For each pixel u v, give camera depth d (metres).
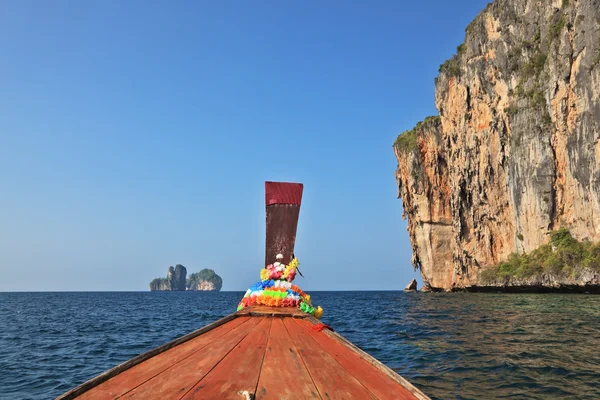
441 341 15.55
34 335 21.22
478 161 77.25
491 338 15.84
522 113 67.44
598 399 8.19
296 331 5.95
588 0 57.91
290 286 8.57
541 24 66.50
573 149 59.41
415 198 91.00
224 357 4.41
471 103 78.62
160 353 4.54
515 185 68.44
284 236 9.09
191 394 3.31
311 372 3.96
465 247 81.12
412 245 96.12
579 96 58.47
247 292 8.65
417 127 94.31
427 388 9.10
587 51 57.56
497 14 73.62
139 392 3.36
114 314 37.75
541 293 62.81
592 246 55.94
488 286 70.12
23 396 10.05
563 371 10.27
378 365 4.23
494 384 9.30
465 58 79.56
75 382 11.34
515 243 69.81
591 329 17.86
